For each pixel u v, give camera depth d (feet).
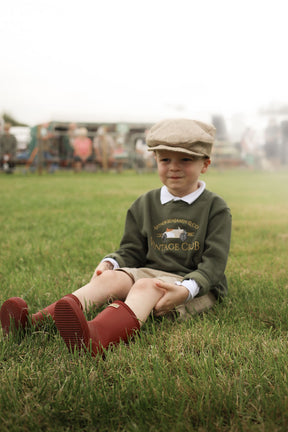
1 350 4.92
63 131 46.37
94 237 11.94
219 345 5.08
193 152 5.98
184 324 5.72
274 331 5.55
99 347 4.79
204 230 6.25
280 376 4.20
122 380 4.30
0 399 3.93
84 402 3.89
